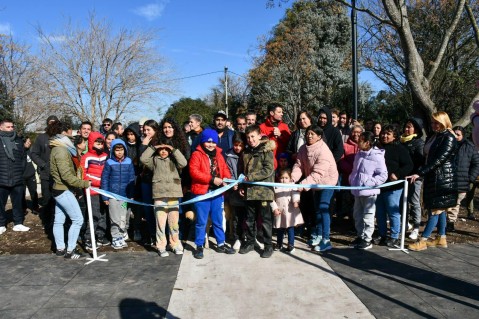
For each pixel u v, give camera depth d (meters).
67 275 4.38
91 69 17.47
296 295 3.78
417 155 5.60
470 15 6.93
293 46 22.27
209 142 4.88
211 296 3.77
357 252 5.07
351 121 7.68
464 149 5.74
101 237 5.55
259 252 5.10
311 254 5.00
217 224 5.09
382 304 3.57
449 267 4.48
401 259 4.77
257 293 3.83
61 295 3.85
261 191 4.77
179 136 5.22
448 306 3.52
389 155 5.26
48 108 17.31
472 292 3.81
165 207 4.97
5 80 17.72
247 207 5.02
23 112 17.91
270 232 4.91
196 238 4.91
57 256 5.06
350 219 6.82
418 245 5.10
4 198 6.40
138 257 4.99
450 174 4.93
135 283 4.12
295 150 5.66
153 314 3.43
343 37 24.36
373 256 4.89
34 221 7.35
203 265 4.64
